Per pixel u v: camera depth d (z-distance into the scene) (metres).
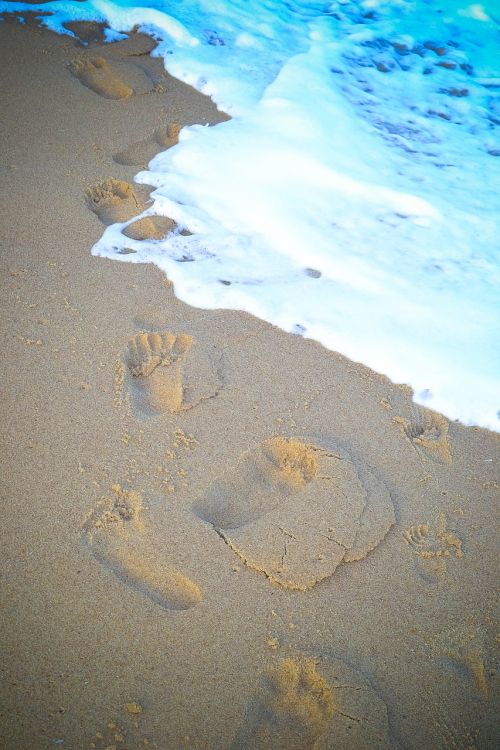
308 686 1.09
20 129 2.00
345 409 1.46
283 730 1.05
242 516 1.27
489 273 1.77
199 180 1.93
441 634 1.17
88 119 2.08
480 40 2.76
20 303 1.56
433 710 1.09
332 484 1.32
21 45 2.31
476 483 1.37
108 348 1.50
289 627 1.14
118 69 2.29
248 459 1.35
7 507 1.24
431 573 1.23
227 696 1.07
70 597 1.14
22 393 1.40
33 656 1.08
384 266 1.76
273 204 1.88
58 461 1.30
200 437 1.37
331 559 1.22
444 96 2.40
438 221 1.90
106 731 1.03
